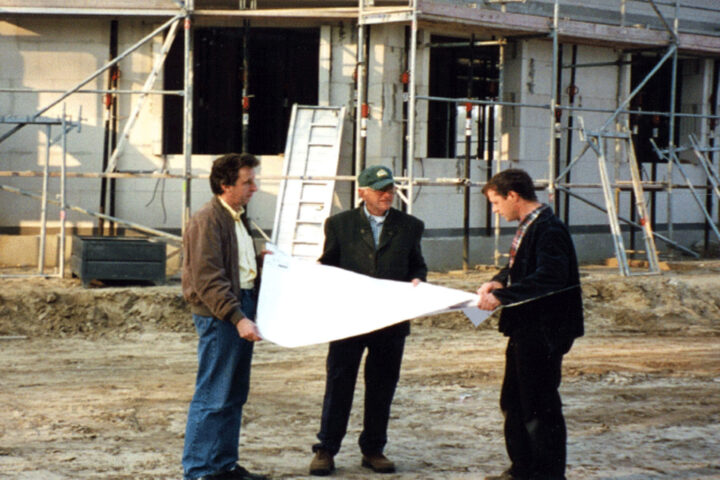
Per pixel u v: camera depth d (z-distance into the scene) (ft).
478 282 47.85
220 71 54.03
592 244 61.52
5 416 27.14
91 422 26.63
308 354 37.47
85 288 42.50
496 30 51.03
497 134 56.03
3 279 44.42
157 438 25.11
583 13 59.77
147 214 51.49
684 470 22.85
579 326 19.67
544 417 19.43
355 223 21.75
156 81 51.34
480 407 28.99
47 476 21.48
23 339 38.75
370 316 18.81
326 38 51.52
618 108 56.75
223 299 18.71
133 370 34.09
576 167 60.18
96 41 50.65
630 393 31.27
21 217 50.75
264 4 50.19
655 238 64.90
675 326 45.32
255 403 29.22
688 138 66.49
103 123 50.78
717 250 65.77
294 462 22.91
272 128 54.95
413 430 26.25
